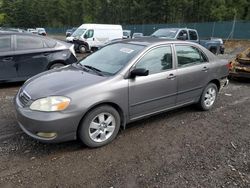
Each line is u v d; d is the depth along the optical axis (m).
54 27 78.19
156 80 4.57
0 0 85.19
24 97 3.88
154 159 3.75
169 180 3.30
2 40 7.35
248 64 8.95
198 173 3.46
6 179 3.22
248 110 6.02
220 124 5.12
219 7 47.50
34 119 3.54
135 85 4.28
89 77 4.12
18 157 3.70
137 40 5.09
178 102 5.13
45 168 3.46
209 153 3.98
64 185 3.14
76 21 79.62
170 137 4.46
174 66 4.95
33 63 7.68
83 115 3.74
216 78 5.80
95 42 20.52
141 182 3.24
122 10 63.12
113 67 4.37
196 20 50.28
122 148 4.03
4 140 4.16
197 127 4.93
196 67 5.32
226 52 23.97
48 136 3.59
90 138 3.90
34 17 85.00
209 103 5.85
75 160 3.67
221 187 3.20
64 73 4.40
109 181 3.24
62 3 81.62
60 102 3.58
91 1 74.75
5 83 7.95
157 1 54.53
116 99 4.05
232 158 3.86
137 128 4.77
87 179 3.26
